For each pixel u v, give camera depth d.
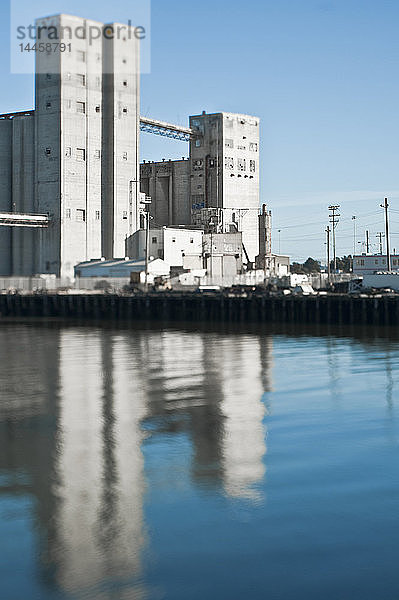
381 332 72.94
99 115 139.50
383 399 31.70
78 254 136.38
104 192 141.50
